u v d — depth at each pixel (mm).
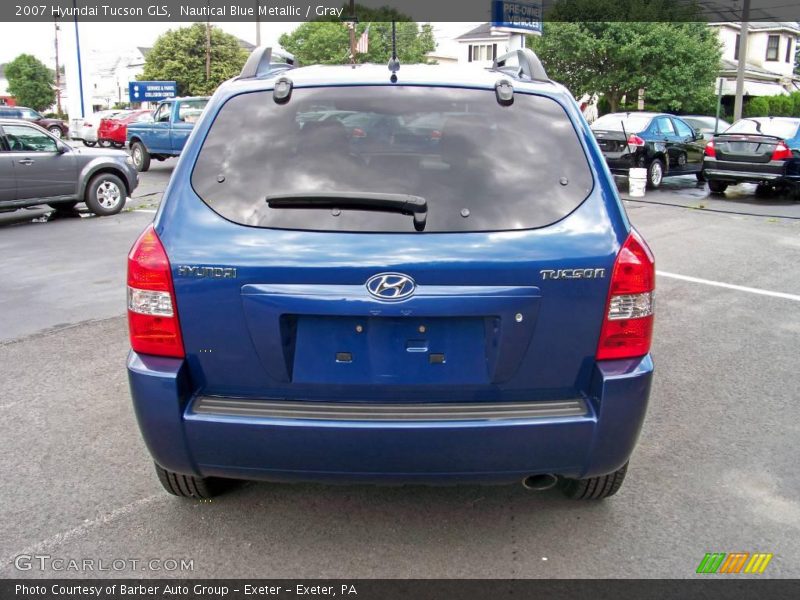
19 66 91750
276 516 3324
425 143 2816
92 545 3100
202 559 3006
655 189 16750
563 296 2633
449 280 2574
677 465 3832
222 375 2711
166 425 2678
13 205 11711
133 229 11344
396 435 2582
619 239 2703
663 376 5129
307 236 2611
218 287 2625
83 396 4727
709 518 3326
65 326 6246
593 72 31938
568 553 3051
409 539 3148
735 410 4547
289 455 2648
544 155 2814
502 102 2951
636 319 2713
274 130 2879
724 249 9656
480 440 2605
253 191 2729
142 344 2719
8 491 3529
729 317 6570
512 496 3506
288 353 2658
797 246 9891
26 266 8578
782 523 3291
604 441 2686
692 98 31812
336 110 2920
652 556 3035
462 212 2652
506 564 2975
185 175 2805
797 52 54812
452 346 2648
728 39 45656
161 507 3398
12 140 11703
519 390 2709
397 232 2609
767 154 14789
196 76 56531
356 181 2725
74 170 12352
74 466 3791
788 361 5430
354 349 2648
